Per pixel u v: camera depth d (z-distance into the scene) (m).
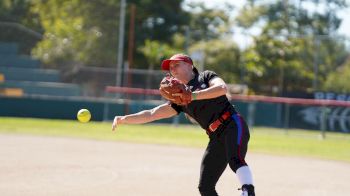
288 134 51.53
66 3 62.50
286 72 67.88
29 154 28.75
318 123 55.41
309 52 66.50
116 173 23.59
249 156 32.19
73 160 27.11
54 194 18.38
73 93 60.88
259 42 72.88
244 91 68.00
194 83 13.45
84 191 19.12
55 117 60.31
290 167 28.12
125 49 88.81
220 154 13.59
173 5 101.38
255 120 58.31
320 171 27.02
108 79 60.22
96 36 61.19
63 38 61.91
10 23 62.66
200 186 13.82
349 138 50.53
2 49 62.81
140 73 60.53
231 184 21.59
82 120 14.18
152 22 98.44
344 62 65.50
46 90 61.34
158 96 60.31
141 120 14.09
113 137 40.44
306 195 20.22
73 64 61.19
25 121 53.31
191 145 36.62
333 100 56.19
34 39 62.59
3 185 19.78
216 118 13.35
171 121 59.50
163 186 20.81
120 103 59.12
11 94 61.16
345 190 21.59
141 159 28.58
